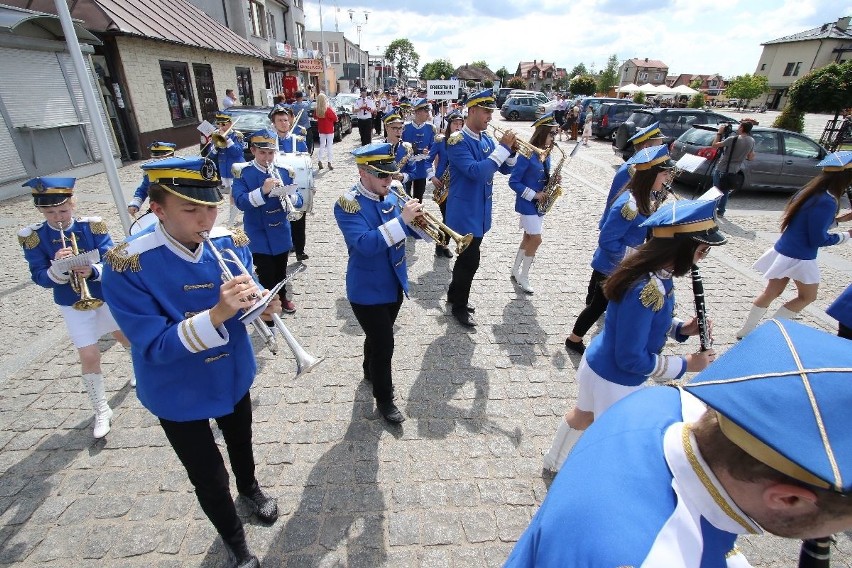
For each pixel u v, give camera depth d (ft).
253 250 14.83
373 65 233.14
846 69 52.08
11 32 28.37
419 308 16.10
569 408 11.39
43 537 8.01
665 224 6.15
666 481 2.82
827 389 2.25
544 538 2.86
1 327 14.67
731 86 165.68
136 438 10.20
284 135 24.35
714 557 2.73
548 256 21.09
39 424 10.57
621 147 45.88
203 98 54.44
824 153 33.27
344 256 20.62
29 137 30.37
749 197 34.65
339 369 12.75
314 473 9.40
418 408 11.29
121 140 40.78
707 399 2.55
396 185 10.75
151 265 5.90
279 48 88.74
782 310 14.19
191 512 8.52
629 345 6.68
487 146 14.37
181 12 53.62
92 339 10.06
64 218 9.66
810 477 2.25
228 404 6.86
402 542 8.02
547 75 306.96
